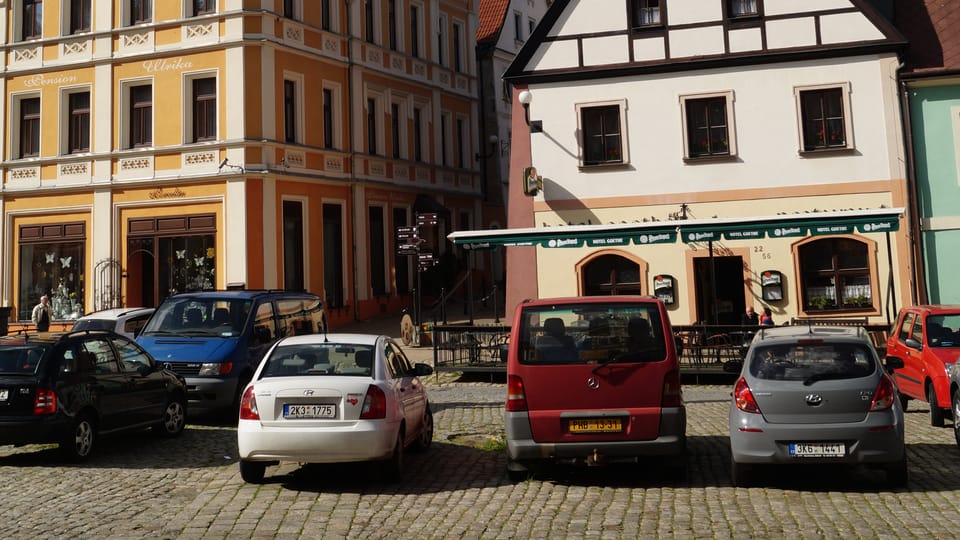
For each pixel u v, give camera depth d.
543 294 21.92
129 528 7.50
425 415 11.08
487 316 31.22
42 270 29.03
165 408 12.23
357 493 8.75
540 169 22.19
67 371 10.45
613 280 21.73
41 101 29.38
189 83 27.64
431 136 35.84
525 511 7.90
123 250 27.97
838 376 8.34
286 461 8.82
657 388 8.66
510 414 8.78
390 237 32.72
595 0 22.12
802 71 21.27
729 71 21.55
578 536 7.02
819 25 21.22
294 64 28.47
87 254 28.42
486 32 41.34
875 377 8.33
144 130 28.22
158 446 11.70
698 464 9.86
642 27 21.88
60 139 29.03
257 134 27.05
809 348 8.59
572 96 22.16
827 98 21.31
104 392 10.92
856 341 8.60
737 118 21.45
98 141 28.44
